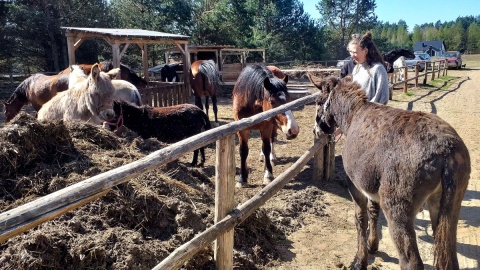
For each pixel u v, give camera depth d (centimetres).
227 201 293
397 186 244
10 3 2175
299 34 4028
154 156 221
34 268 242
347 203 500
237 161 679
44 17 2114
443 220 230
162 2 2819
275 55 3525
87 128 406
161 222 324
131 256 273
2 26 2097
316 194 523
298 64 3391
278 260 361
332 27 5581
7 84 1811
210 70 1067
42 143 341
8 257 245
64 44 2294
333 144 566
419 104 1294
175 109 610
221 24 2938
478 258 363
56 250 256
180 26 2859
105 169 347
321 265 355
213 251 316
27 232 261
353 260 364
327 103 347
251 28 3238
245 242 364
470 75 2745
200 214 352
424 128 244
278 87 507
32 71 2553
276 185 366
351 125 307
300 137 873
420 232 422
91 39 2334
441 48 6750
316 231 423
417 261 239
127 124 582
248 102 534
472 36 9338
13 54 2220
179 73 1816
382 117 276
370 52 382
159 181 357
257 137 884
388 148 253
